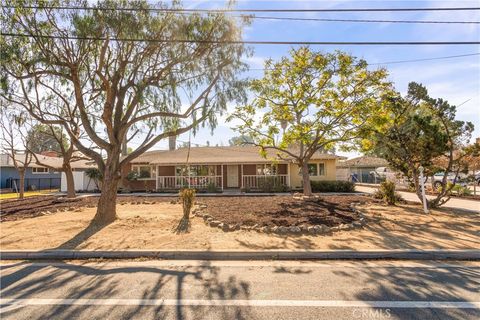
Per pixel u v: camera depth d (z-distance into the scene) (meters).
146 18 8.87
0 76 8.88
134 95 10.03
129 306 3.78
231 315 3.52
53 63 8.77
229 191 21.77
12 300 4.00
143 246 6.53
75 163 33.34
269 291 4.25
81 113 9.30
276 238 7.14
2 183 27.55
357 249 6.16
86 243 6.80
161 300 3.96
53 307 3.77
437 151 10.75
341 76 12.98
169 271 5.20
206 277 4.87
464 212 10.69
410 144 11.10
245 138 16.28
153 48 9.48
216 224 8.46
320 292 4.20
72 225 8.73
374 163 35.88
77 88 9.20
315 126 13.45
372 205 12.34
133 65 9.87
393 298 3.97
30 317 3.51
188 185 22.19
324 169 23.25
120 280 4.75
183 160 22.83
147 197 17.58
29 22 8.54
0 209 12.73
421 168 10.86
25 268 5.46
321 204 12.30
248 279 4.75
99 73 8.90
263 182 21.45
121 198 16.84
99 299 4.01
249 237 7.25
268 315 3.52
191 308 3.71
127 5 8.66
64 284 4.59
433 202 11.59
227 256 6.02
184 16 9.29
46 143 26.95
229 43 9.23
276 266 5.46
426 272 5.04
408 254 5.95
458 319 3.40
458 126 10.73
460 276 4.82
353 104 12.94
